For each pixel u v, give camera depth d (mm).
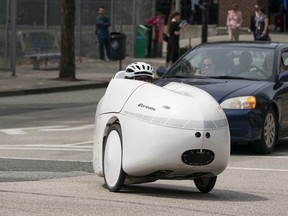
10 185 12266
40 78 33000
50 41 37312
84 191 11758
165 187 12609
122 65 39750
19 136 19203
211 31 56375
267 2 57625
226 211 10445
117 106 11594
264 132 16562
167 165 10992
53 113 24203
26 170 14023
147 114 11078
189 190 12367
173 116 10953
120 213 10039
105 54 42094
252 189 12539
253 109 16203
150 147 10977
